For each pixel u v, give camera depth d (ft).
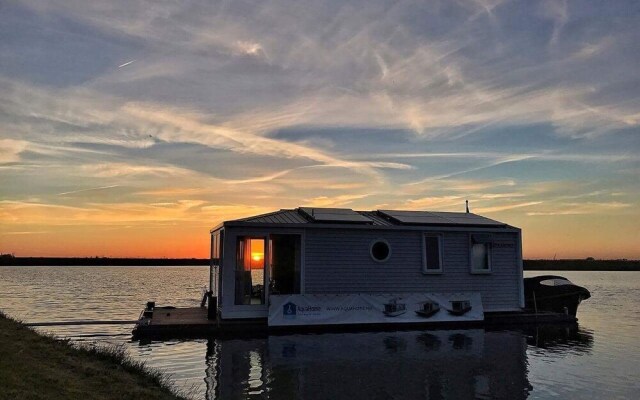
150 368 36.45
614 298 132.26
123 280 244.83
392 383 34.91
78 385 25.43
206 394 31.65
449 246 67.26
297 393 32.17
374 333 57.98
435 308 63.57
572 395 33.09
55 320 74.08
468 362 42.06
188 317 60.64
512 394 32.94
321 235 62.49
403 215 69.82
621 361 43.86
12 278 242.58
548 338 56.29
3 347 29.07
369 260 63.82
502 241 69.36
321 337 54.60
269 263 60.64
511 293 69.05
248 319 58.75
